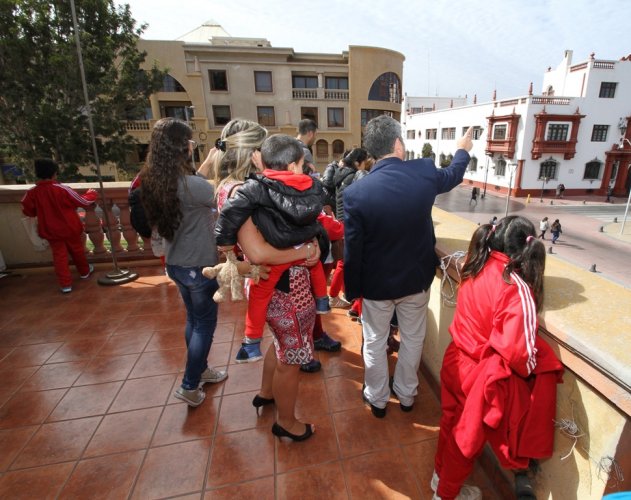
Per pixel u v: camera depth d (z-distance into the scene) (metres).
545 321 1.30
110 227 4.44
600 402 1.17
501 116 33.78
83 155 18.67
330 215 3.05
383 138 1.86
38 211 3.79
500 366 1.31
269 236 1.60
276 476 1.84
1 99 16.53
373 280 1.94
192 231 2.06
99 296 4.00
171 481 1.82
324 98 29.31
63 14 16.55
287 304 1.76
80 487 1.79
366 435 2.08
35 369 2.74
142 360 2.83
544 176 33.16
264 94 28.48
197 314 2.20
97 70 17.38
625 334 1.17
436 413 2.25
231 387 2.52
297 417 2.23
